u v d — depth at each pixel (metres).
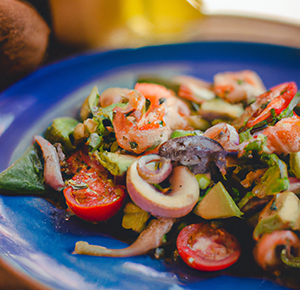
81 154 0.25
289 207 0.22
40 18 0.30
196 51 0.32
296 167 0.23
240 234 0.22
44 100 0.29
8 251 0.21
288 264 0.21
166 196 0.22
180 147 0.23
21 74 0.29
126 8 0.35
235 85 0.29
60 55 0.32
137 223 0.23
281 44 0.31
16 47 0.28
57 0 0.31
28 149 0.26
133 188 0.22
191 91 0.29
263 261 0.21
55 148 0.25
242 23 0.34
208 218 0.22
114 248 0.22
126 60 0.32
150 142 0.24
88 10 0.32
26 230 0.22
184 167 0.23
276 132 0.23
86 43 0.34
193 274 0.21
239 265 0.21
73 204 0.23
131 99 0.25
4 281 0.20
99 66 0.31
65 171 0.25
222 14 0.35
